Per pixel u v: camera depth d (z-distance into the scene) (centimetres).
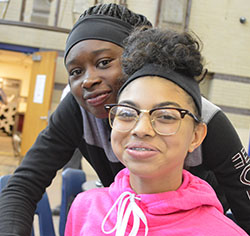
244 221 95
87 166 438
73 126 104
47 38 552
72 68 85
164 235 69
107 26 82
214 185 111
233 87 555
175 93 67
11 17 534
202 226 69
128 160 67
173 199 71
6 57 832
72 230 88
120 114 69
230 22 556
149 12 536
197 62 73
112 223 79
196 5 550
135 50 75
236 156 88
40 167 96
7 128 963
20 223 79
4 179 115
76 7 515
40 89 521
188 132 67
